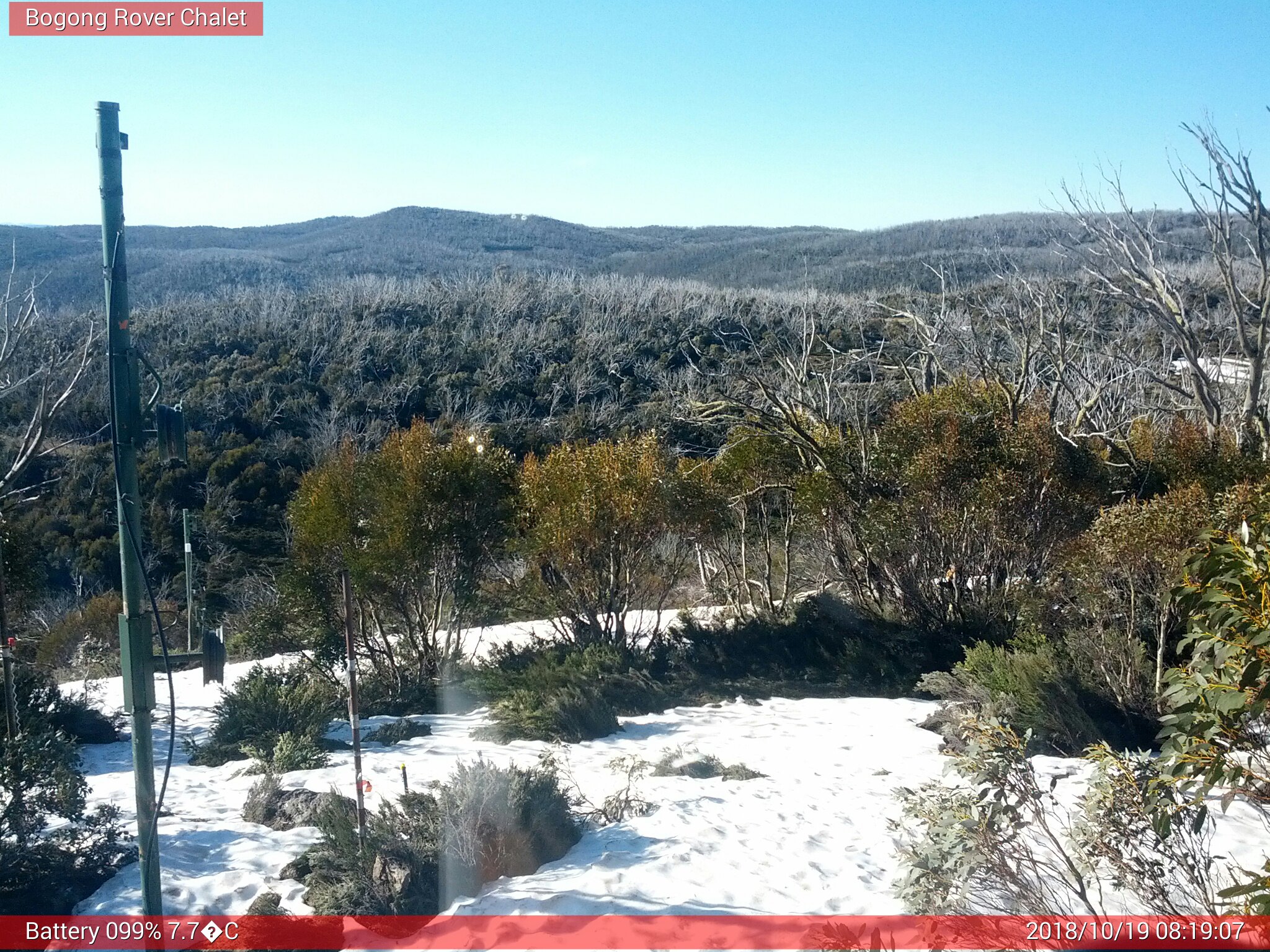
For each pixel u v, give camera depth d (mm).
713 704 12141
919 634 13469
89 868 6051
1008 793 4641
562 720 10281
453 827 5941
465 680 12750
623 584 14203
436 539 13141
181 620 21781
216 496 32219
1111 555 9578
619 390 42594
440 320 52219
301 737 9539
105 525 29922
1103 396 20375
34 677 10875
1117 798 4477
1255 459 14320
